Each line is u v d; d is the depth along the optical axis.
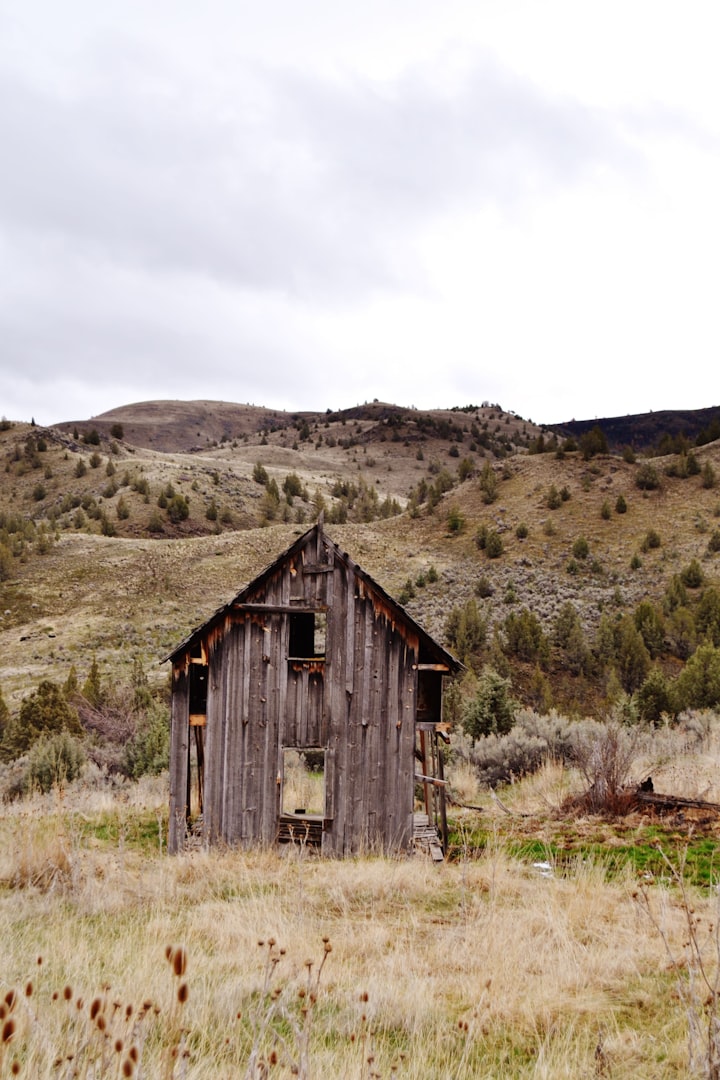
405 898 9.29
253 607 13.91
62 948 6.71
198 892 9.84
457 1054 5.07
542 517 98.56
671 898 8.38
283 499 166.88
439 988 6.25
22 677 66.56
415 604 80.25
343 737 13.59
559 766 18.53
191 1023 5.09
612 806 13.52
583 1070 4.63
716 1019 4.25
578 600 76.38
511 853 11.59
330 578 13.90
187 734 13.90
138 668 57.59
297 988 5.76
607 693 56.69
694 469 103.38
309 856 13.20
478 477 117.19
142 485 150.12
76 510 143.12
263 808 13.59
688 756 18.34
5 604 86.81
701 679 36.31
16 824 11.85
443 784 12.98
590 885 8.98
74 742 24.42
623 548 87.69
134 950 6.90
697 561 77.69
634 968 6.46
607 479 104.81
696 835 11.70
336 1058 4.53
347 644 13.74
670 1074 4.62
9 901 8.65
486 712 23.86
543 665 62.62
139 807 17.28
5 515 127.06
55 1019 4.51
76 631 79.69
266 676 13.86
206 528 139.62
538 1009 5.75
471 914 8.34
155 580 94.00
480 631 65.81
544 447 123.88
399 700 13.61
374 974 6.33
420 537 103.00
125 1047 3.94
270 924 7.81
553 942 7.20
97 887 9.14
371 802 13.41
